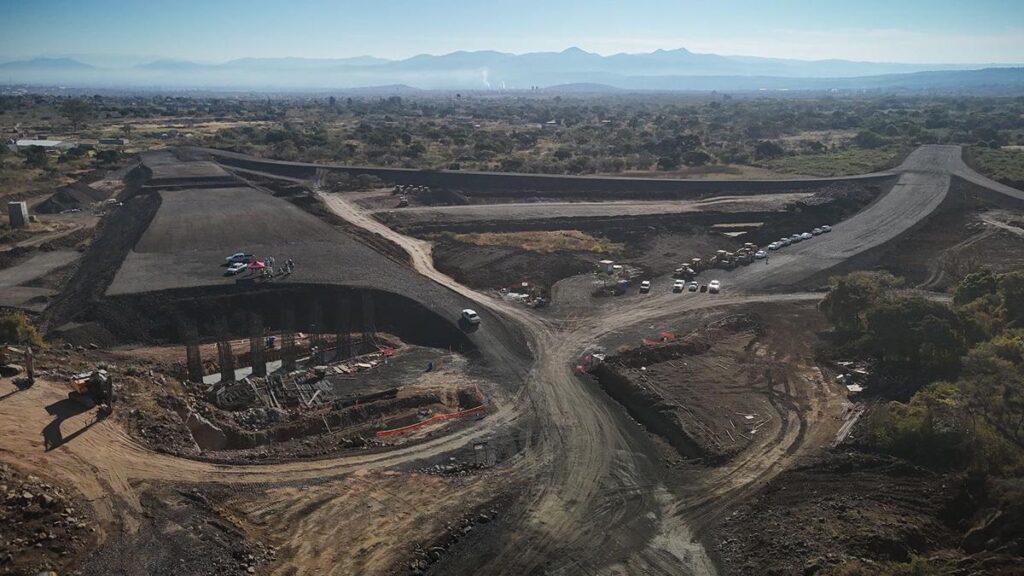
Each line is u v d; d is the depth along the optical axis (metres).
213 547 28.41
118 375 43.03
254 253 71.94
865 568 26.58
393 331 58.88
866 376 47.41
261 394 46.19
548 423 42.22
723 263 77.69
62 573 26.03
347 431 41.44
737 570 28.91
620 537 31.09
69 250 84.19
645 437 40.69
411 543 30.03
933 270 75.56
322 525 31.02
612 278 73.31
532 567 28.94
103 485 31.86
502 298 66.25
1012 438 34.97
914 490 32.72
